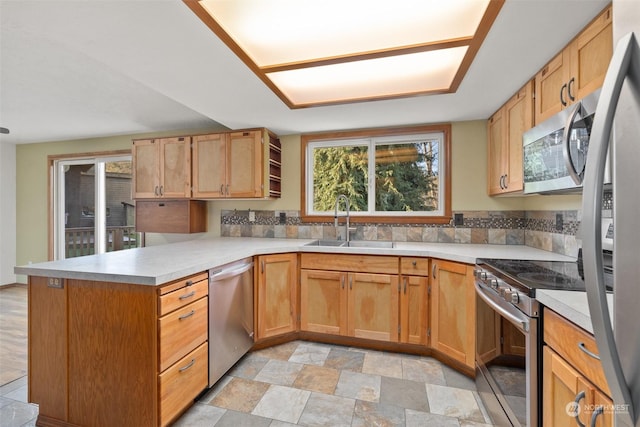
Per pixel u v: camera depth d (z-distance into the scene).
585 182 0.58
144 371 1.49
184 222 3.32
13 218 4.38
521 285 1.33
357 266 2.50
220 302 1.99
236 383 2.03
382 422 1.66
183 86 2.07
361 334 2.49
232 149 3.08
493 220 2.78
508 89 2.11
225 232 3.53
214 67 1.80
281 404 1.81
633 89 0.54
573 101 1.50
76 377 1.58
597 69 1.34
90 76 2.26
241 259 2.25
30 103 2.80
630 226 0.55
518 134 2.11
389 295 2.44
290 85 2.14
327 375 2.12
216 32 1.45
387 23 1.46
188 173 3.21
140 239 3.85
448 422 1.66
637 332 0.54
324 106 2.45
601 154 0.55
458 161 2.87
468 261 2.04
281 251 2.58
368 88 2.18
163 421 1.50
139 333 1.49
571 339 1.04
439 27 1.48
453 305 2.17
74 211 4.26
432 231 2.93
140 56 1.67
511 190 2.23
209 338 1.87
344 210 3.24
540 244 2.41
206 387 1.84
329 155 3.30
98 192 4.15
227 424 1.64
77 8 1.27
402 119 2.79
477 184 2.82
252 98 2.28
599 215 0.55
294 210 3.31
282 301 2.60
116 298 1.53
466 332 2.07
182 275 1.62
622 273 0.56
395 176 3.11
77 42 1.53
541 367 1.23
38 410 1.76
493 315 1.63
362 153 3.20
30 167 4.34
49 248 4.25
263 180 3.03
